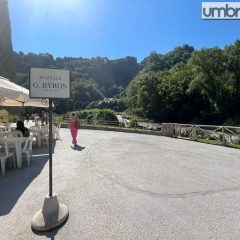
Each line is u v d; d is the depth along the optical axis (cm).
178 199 545
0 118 2086
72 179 682
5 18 4562
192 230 416
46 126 1455
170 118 6016
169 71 7288
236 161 922
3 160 736
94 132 2125
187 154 1056
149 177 707
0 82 741
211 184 648
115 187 620
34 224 426
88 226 430
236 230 417
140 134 1984
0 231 418
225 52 5341
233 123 4525
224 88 4988
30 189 605
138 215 468
